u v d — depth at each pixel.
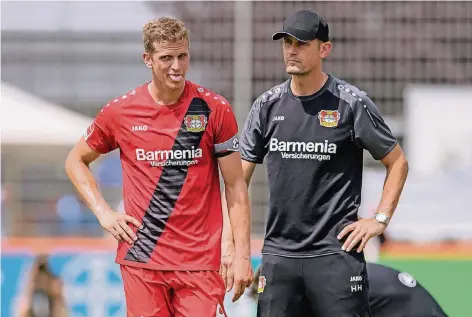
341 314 17.94
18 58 34.59
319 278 17.98
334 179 17.89
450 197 31.48
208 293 16.94
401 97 31.97
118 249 17.31
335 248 17.89
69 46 34.47
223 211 18.58
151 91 16.83
